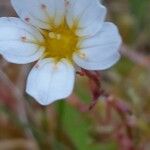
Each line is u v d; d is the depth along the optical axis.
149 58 0.10
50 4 0.07
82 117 0.08
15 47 0.06
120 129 0.08
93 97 0.07
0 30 0.06
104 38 0.06
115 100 0.08
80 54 0.06
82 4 0.06
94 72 0.07
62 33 0.07
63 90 0.06
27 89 0.06
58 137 0.08
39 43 0.07
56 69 0.06
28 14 0.07
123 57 0.10
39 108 0.09
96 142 0.08
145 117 0.09
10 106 0.09
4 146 0.09
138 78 0.10
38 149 0.09
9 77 0.10
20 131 0.09
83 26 0.06
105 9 0.06
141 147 0.08
